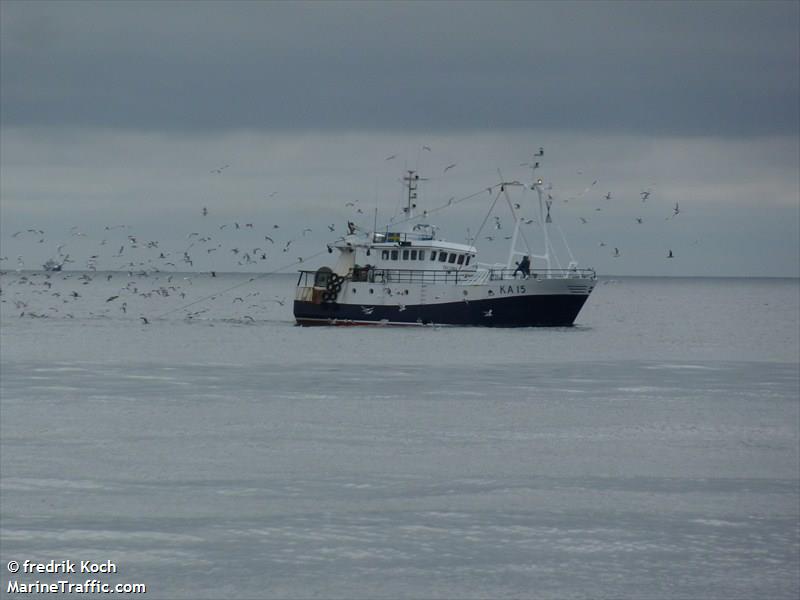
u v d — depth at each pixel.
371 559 36.06
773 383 78.38
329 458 49.97
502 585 34.06
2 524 39.16
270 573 34.81
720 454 51.81
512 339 106.50
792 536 38.53
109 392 70.75
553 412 63.44
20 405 65.06
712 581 34.50
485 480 46.00
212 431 56.41
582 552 36.88
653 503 42.56
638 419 61.19
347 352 96.25
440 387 73.81
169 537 37.84
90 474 46.41
